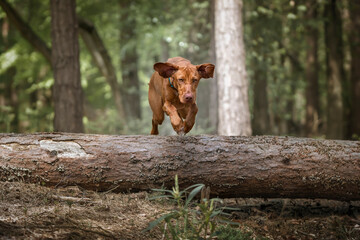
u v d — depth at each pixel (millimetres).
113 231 4387
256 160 5414
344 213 6195
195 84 5438
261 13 17391
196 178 5410
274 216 5934
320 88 29391
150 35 20578
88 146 5375
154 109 6402
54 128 11336
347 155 5492
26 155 5242
